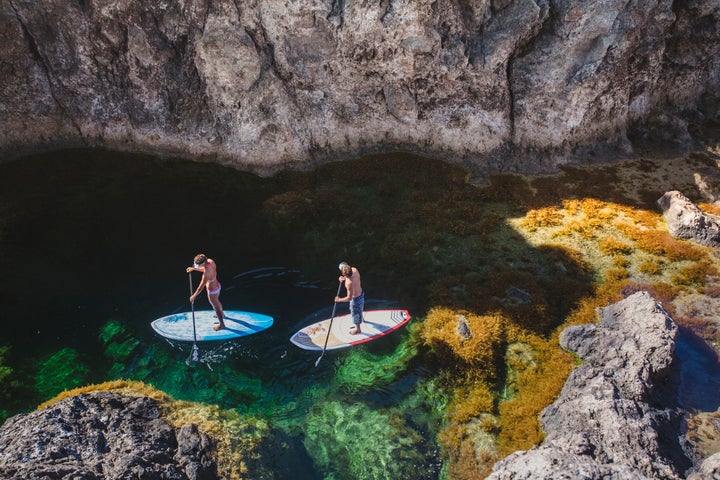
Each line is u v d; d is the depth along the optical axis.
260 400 15.10
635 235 19.97
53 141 23.27
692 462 13.13
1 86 21.61
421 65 21.11
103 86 22.19
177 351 16.36
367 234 20.38
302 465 13.60
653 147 23.77
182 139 23.00
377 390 15.42
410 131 23.28
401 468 13.62
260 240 20.02
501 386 15.52
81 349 16.34
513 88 21.89
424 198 21.83
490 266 19.05
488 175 22.72
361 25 20.14
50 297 17.73
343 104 22.48
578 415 13.62
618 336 15.73
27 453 11.75
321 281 18.67
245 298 17.94
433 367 15.97
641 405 13.75
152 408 14.08
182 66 21.72
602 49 20.69
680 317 17.17
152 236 19.94
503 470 11.93
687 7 22.42
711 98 24.92
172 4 20.33
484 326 16.73
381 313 17.45
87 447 12.34
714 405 14.69
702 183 21.92
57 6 20.25
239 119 22.11
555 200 21.61
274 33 20.56
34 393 15.09
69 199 21.19
